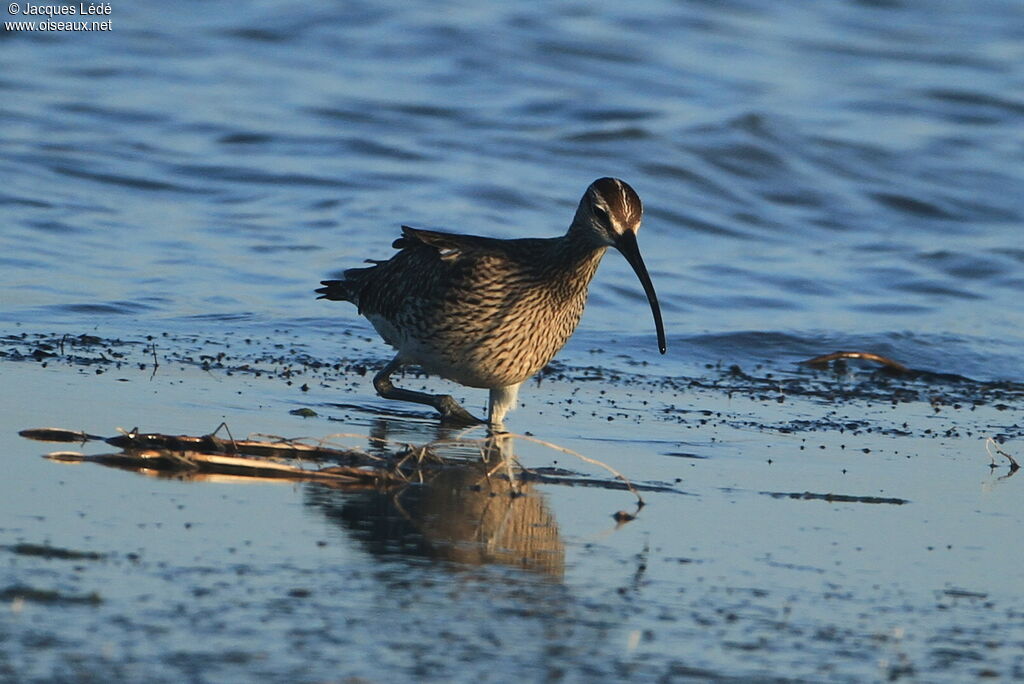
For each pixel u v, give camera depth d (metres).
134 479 8.96
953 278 19.03
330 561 7.58
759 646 6.74
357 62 26.88
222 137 22.41
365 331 15.49
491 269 11.44
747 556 8.26
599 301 17.14
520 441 11.25
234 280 16.80
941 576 8.09
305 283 16.98
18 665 5.89
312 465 9.73
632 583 7.58
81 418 10.72
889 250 20.38
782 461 10.92
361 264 17.72
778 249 20.30
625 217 11.52
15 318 14.55
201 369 13.09
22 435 9.89
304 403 12.18
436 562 7.71
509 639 6.59
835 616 7.26
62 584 6.89
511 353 11.67
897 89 27.64
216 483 9.04
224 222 19.11
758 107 25.66
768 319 16.80
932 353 15.78
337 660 6.18
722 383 14.10
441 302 11.59
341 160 21.88
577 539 8.41
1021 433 12.45
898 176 23.44
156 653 6.11
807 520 9.19
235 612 6.67
